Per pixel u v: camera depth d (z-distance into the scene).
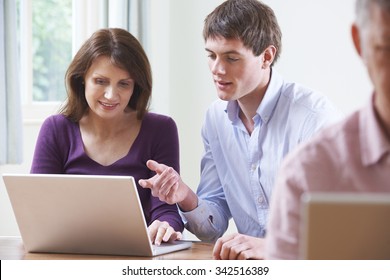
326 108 3.47
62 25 6.44
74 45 6.43
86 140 3.73
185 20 6.70
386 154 1.53
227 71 3.34
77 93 3.72
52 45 6.39
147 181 3.27
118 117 3.71
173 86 6.80
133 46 3.59
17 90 5.48
